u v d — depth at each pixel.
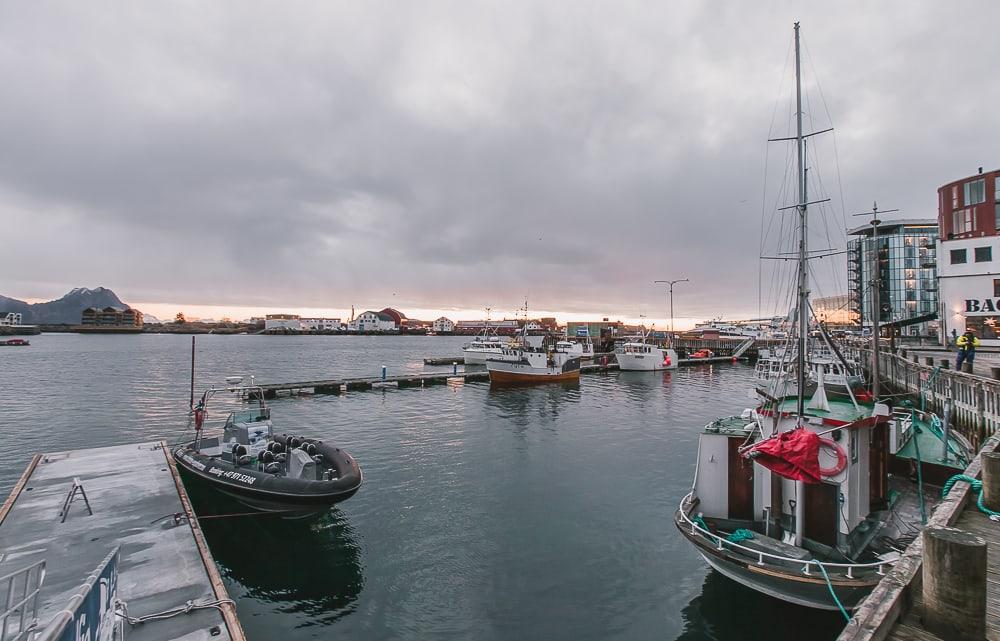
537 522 14.71
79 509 11.78
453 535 13.79
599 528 14.31
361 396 41.66
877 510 11.40
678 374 63.75
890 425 14.18
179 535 10.40
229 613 7.50
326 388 44.47
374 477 18.88
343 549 12.92
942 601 4.64
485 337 81.56
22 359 80.50
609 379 57.59
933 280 75.00
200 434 18.42
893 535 10.70
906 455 14.99
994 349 40.47
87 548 9.77
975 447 18.56
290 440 17.19
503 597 10.74
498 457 22.00
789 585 8.91
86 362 74.88
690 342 102.56
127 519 11.20
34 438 25.05
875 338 19.34
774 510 10.55
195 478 16.83
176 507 11.94
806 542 10.05
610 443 24.95
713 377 60.19
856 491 10.05
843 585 8.37
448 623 9.84
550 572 11.79
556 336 85.69
